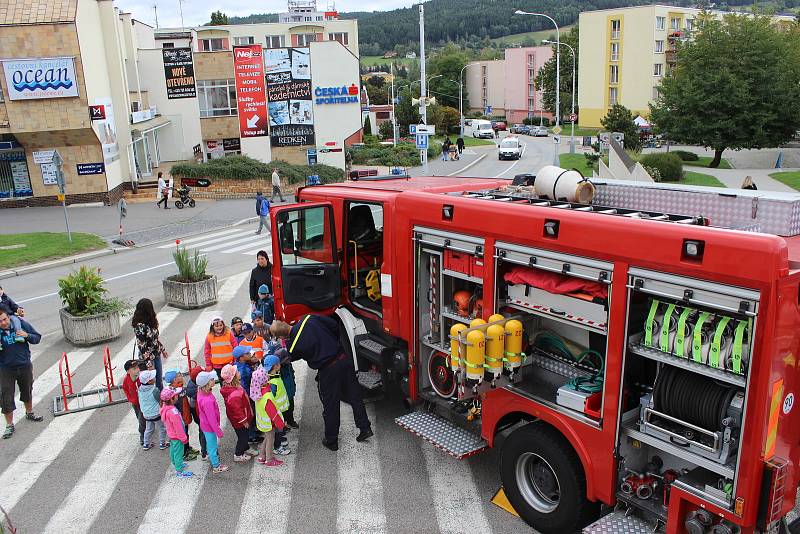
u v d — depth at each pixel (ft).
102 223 88.33
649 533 16.40
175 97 135.44
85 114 97.55
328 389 24.58
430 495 21.71
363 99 291.79
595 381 18.11
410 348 23.94
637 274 15.52
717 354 14.17
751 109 125.59
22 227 85.40
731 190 19.02
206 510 21.25
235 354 25.50
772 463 13.87
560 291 17.79
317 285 27.66
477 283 20.94
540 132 249.75
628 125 147.74
